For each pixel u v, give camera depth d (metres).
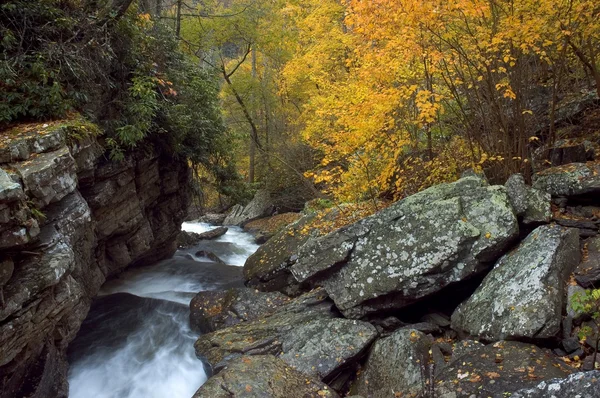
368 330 5.67
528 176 6.80
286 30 19.23
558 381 3.08
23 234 4.05
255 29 18.23
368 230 6.43
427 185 8.05
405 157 8.49
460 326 5.31
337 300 6.31
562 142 7.54
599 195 5.85
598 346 4.18
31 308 4.29
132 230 8.48
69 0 6.91
